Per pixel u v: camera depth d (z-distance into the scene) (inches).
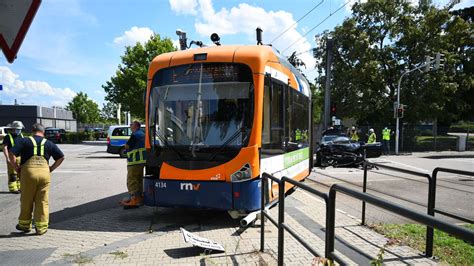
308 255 184.1
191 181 235.8
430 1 1112.8
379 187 422.3
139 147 299.9
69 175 525.7
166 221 258.1
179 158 239.8
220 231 231.0
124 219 264.5
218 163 232.8
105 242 209.9
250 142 232.8
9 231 236.2
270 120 255.6
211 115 240.2
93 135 1951.3
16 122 376.2
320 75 1272.1
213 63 245.4
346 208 304.5
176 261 177.3
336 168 613.9
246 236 219.1
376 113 1209.4
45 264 175.2
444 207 309.1
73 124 2822.3
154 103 253.6
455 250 192.2
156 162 246.5
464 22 1135.0
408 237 214.2
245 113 235.3
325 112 935.0
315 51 1263.5
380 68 1124.5
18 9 134.5
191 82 247.8
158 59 260.1
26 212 229.8
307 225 242.1
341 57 1204.5
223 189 230.7
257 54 241.8
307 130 426.3
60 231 234.5
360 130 1230.9
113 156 893.8
